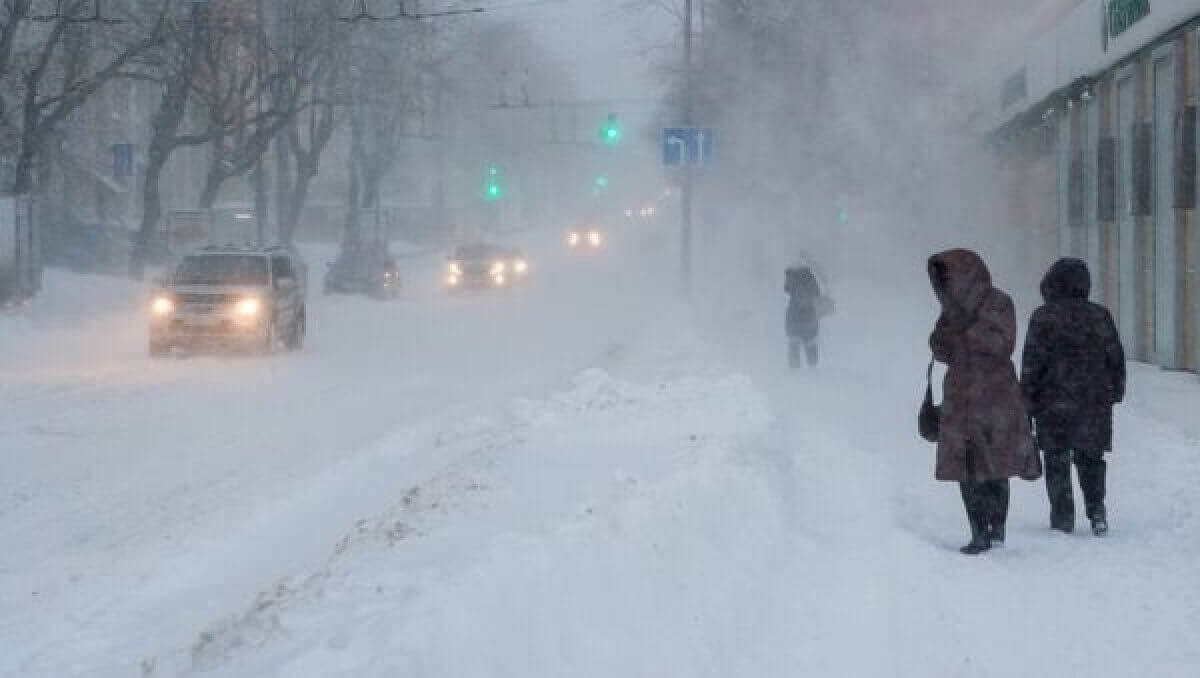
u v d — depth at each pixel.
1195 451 19.91
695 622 10.48
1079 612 11.51
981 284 14.03
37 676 9.80
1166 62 33.38
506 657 8.19
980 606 11.66
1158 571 12.98
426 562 9.70
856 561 13.22
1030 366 14.98
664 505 12.51
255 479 18.38
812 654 10.22
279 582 10.58
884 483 17.42
